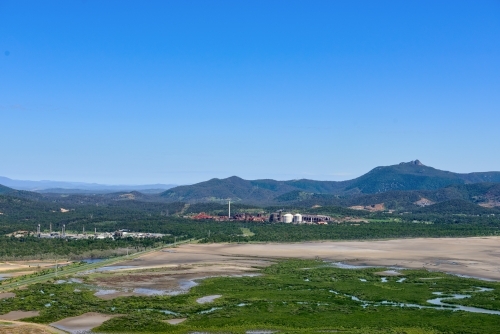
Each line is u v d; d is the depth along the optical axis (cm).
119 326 15962
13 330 15100
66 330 15700
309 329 15800
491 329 15825
